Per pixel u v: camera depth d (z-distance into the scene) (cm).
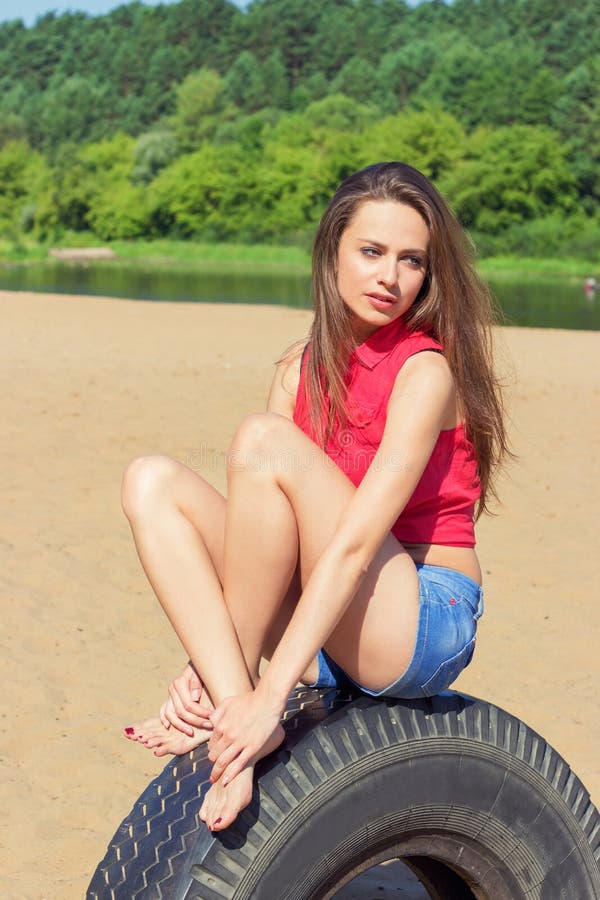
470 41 13175
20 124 12444
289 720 235
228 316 2159
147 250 8662
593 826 258
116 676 463
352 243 241
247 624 233
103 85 14938
